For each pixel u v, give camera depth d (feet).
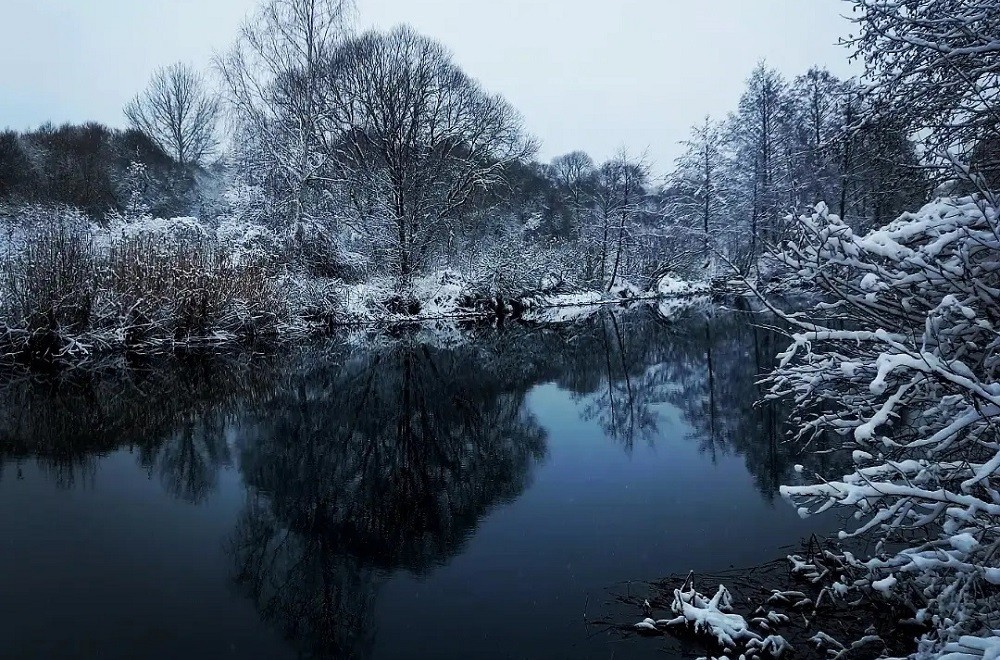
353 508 21.22
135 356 47.32
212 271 53.62
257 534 19.08
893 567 10.91
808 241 10.84
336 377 44.34
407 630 13.60
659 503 20.84
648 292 114.32
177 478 24.12
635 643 12.48
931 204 10.10
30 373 41.14
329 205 75.61
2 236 54.95
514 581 15.72
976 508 8.16
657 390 40.04
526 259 92.22
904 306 9.68
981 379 9.83
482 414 34.65
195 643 13.26
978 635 8.76
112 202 90.22
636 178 112.06
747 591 14.24
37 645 13.19
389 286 76.43
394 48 85.25
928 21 10.62
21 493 22.35
